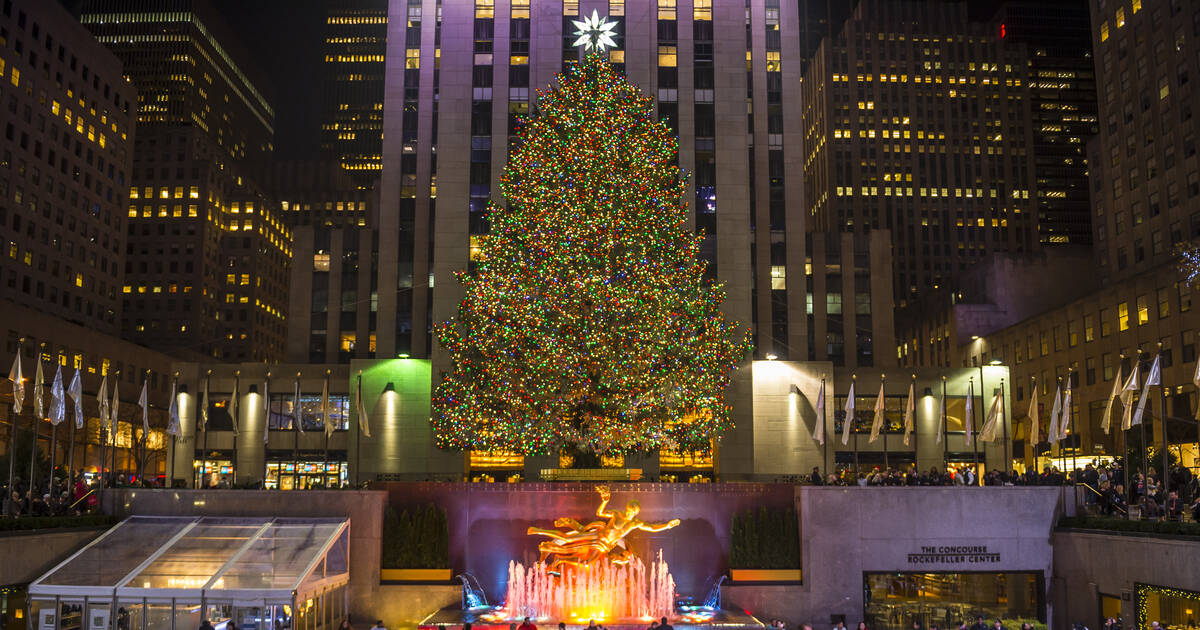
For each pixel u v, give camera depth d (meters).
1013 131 193.50
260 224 190.38
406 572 42.19
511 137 75.56
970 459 74.75
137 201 179.38
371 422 72.25
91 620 35.25
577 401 48.28
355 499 42.56
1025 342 103.69
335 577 39.78
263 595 35.12
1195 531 34.25
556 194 50.75
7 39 117.69
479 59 77.31
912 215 188.25
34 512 41.09
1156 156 102.25
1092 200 116.62
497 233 53.19
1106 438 87.62
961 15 199.25
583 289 48.22
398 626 41.72
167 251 177.38
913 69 194.12
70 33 132.88
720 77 76.31
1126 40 108.62
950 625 42.75
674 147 60.31
